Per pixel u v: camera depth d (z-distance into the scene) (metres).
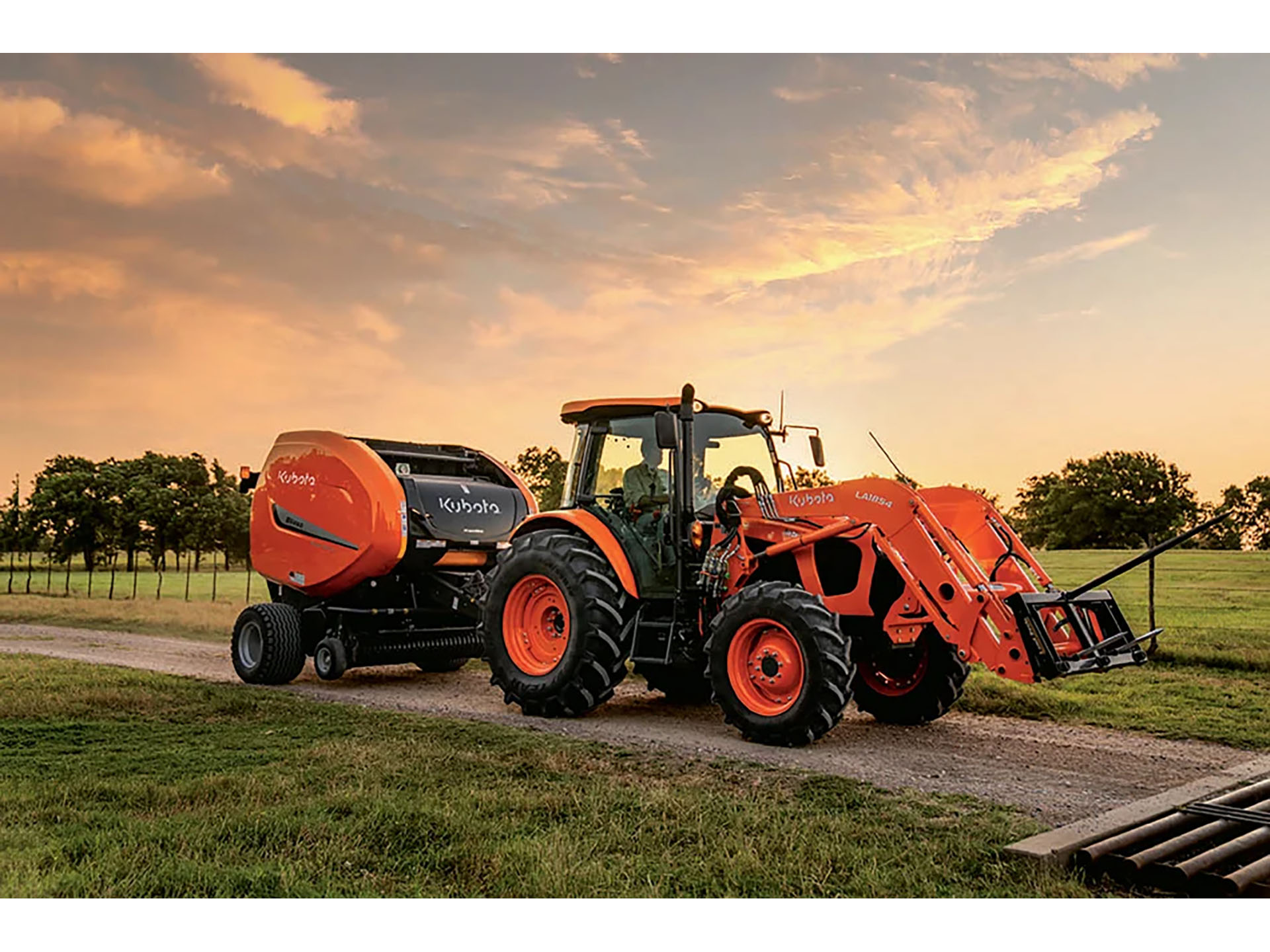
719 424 8.54
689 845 4.77
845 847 4.64
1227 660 10.77
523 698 8.53
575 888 4.13
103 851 4.51
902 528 7.34
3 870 4.27
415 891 4.13
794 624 7.12
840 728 8.05
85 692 8.95
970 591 6.98
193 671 11.37
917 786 6.05
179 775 6.05
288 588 10.99
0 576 38.41
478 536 10.53
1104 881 4.44
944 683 8.08
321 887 4.15
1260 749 7.21
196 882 4.16
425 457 11.04
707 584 7.88
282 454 11.01
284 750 6.77
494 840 4.75
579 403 8.93
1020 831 4.96
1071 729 7.99
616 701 9.41
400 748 6.76
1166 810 5.29
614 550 8.36
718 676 7.52
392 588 10.47
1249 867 4.29
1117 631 7.28
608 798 5.47
